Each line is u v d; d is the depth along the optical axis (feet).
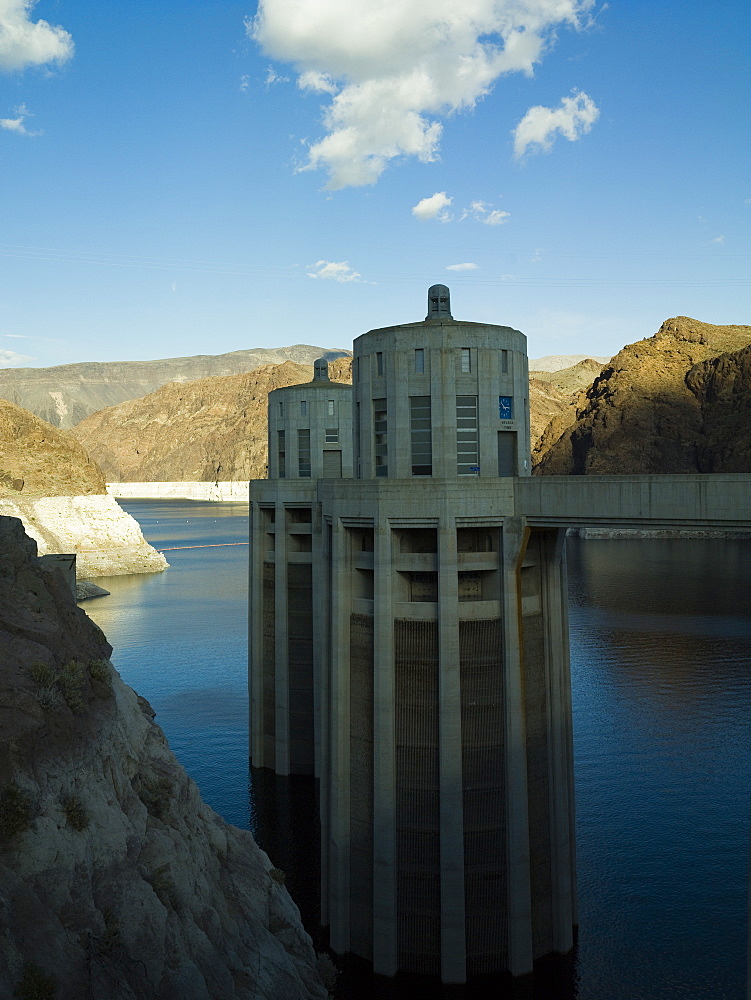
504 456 132.46
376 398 134.62
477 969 123.75
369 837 128.06
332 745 132.05
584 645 360.07
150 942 79.92
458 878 121.39
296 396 214.28
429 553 126.93
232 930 97.50
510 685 123.03
